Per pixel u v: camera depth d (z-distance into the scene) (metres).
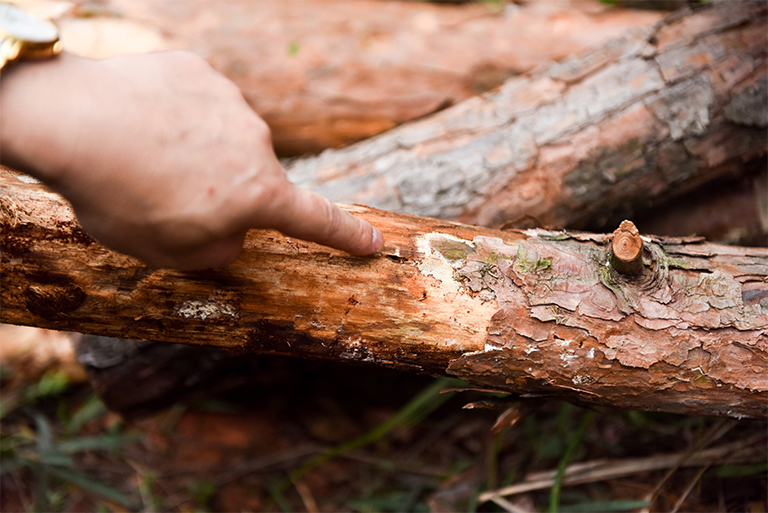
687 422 0.67
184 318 0.54
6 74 0.46
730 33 0.69
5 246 0.53
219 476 0.73
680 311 0.54
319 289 0.54
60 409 0.76
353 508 0.70
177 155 0.47
